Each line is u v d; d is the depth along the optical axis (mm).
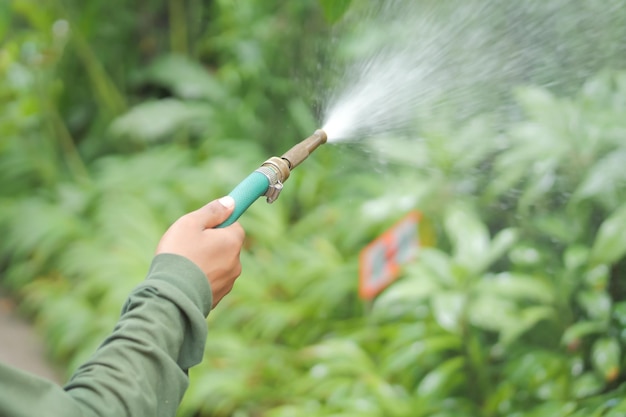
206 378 2430
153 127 3879
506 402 2025
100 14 4484
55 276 3504
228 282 1001
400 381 2311
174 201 3445
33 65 4051
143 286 918
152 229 3238
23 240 3521
